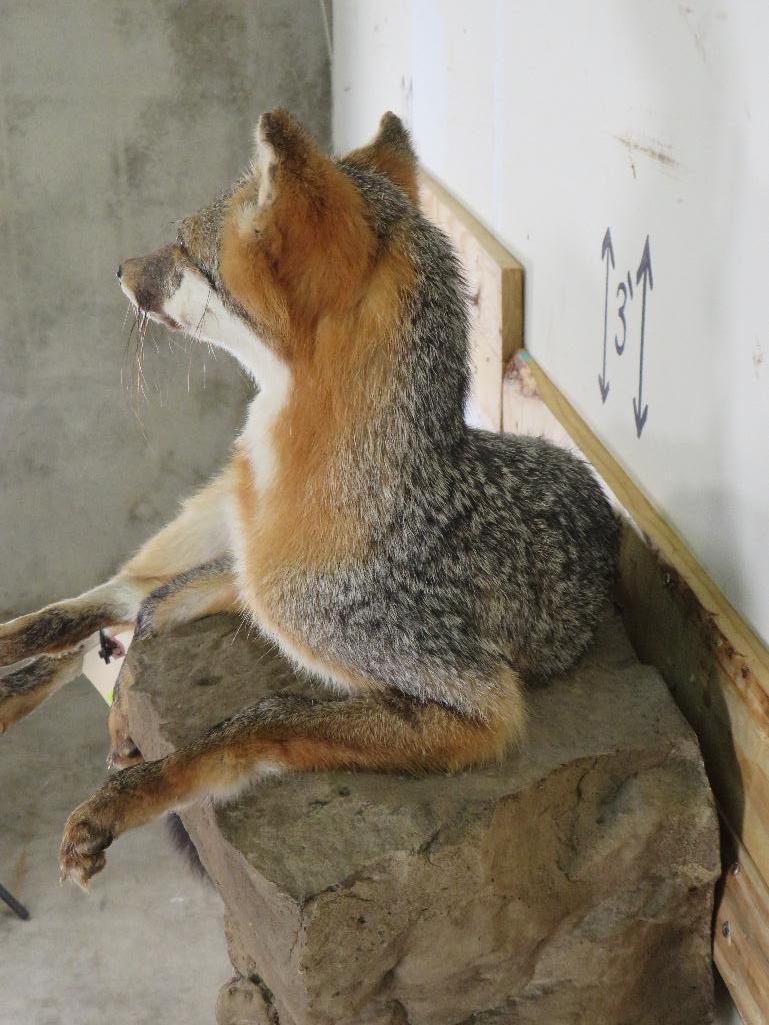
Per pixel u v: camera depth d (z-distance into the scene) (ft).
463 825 3.82
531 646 4.33
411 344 4.04
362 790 3.92
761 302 3.82
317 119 8.59
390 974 3.91
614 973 4.21
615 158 4.60
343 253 3.89
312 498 4.09
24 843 7.30
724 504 4.13
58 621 4.96
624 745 4.07
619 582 4.88
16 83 7.87
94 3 7.79
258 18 8.13
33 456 8.84
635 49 4.37
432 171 6.81
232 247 4.00
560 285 5.24
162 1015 6.25
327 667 4.20
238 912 3.98
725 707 4.11
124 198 8.30
